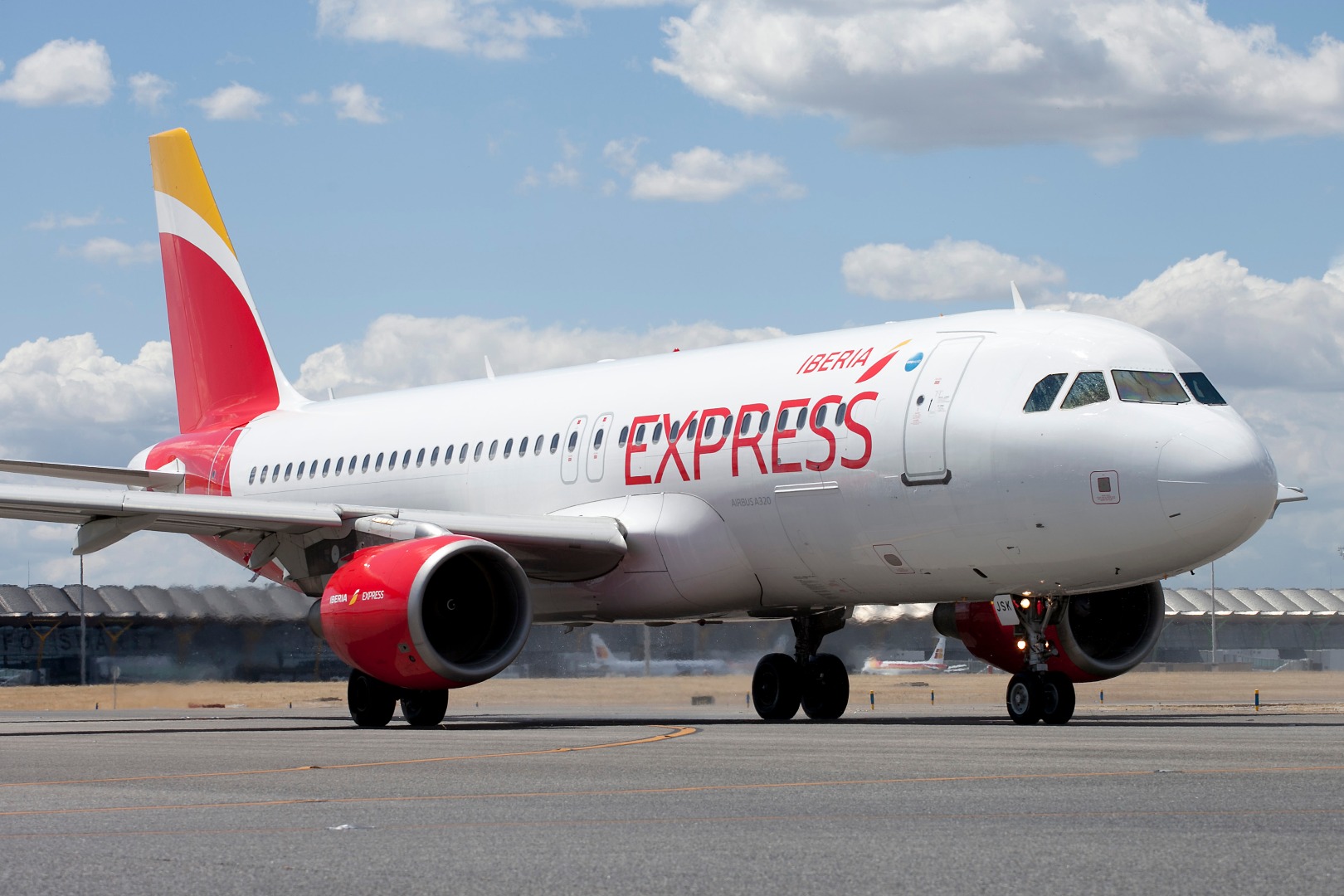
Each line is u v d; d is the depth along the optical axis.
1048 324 43.88
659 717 61.03
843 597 48.50
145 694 87.56
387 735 40.69
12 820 19.88
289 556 50.44
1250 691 96.62
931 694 94.00
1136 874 14.88
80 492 45.44
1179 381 42.09
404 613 42.91
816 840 17.31
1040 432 41.44
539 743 35.22
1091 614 51.00
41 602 97.50
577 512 52.72
